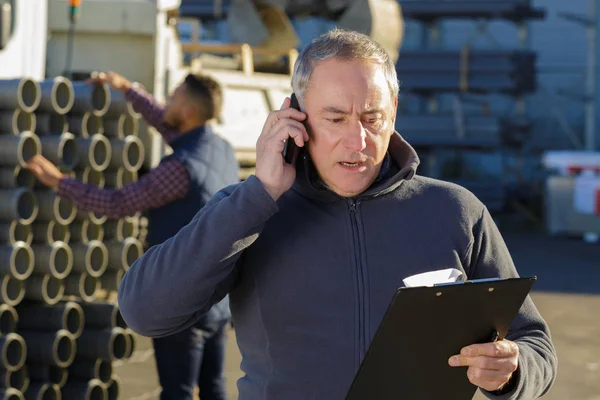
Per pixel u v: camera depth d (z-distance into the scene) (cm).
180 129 538
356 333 295
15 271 541
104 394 611
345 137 288
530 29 2530
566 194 1844
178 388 507
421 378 274
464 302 262
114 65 948
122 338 611
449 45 2519
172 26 1003
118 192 521
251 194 286
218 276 289
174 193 519
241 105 1011
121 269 628
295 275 298
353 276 298
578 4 2528
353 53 288
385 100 290
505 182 2114
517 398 288
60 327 571
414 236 304
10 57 673
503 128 2084
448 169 2266
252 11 1154
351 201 303
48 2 959
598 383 800
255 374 304
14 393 554
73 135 596
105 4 947
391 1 1229
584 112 2489
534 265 1463
